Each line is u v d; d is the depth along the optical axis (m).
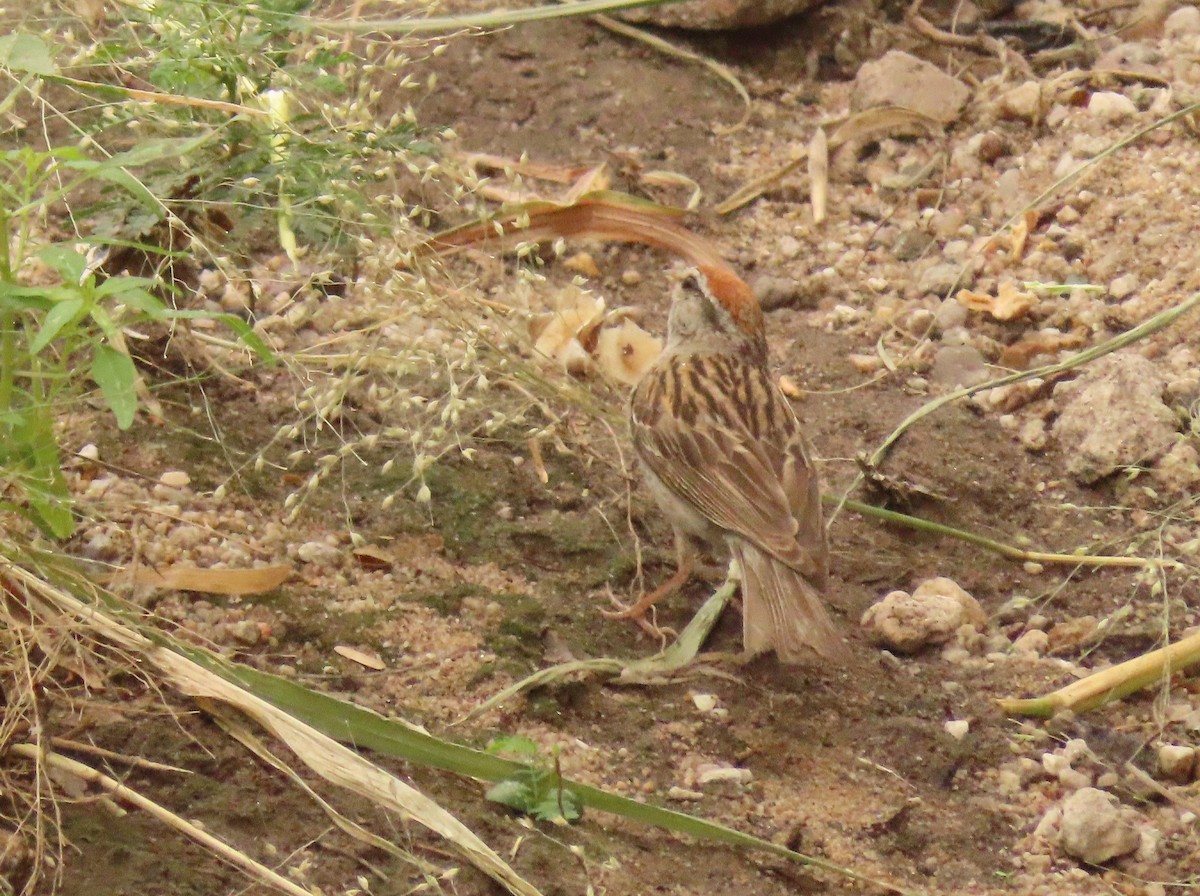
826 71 15.63
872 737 9.10
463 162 13.41
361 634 9.09
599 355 11.84
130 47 10.38
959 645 9.94
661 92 14.94
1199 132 14.33
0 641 7.61
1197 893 8.18
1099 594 10.46
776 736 9.03
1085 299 12.95
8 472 7.59
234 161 9.95
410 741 8.06
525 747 8.25
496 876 7.43
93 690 8.08
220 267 9.29
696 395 9.99
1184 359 12.26
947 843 8.42
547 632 9.45
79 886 7.08
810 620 8.97
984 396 12.05
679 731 8.95
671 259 13.24
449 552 9.96
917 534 10.92
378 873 7.47
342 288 11.38
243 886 7.21
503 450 10.93
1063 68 15.57
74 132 11.67
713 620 9.79
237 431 10.42
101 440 9.98
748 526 9.34
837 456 11.46
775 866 8.07
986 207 14.01
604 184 13.56
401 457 10.57
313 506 9.99
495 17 11.55
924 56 15.71
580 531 10.40
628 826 8.19
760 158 14.41
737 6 15.19
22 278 9.66
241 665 8.26
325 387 10.52
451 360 10.15
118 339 8.70
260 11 9.91
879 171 14.33
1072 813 8.37
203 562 9.24
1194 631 9.98
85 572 8.51
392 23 11.29
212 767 7.84
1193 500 10.62
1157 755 9.15
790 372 12.33
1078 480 11.45
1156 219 13.56
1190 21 16.03
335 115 10.37
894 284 13.27
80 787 7.53
